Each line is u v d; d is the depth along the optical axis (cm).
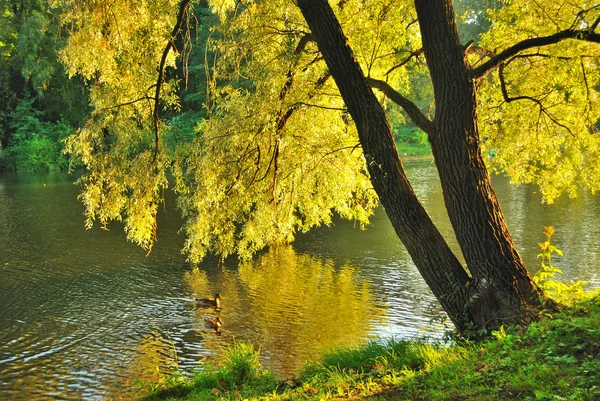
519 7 1237
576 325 662
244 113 1072
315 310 1576
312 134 1153
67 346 1362
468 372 640
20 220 2984
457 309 819
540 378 569
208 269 2038
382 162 845
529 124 1312
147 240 1125
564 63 1201
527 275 793
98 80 1151
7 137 6234
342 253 2230
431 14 827
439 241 835
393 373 714
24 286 1855
